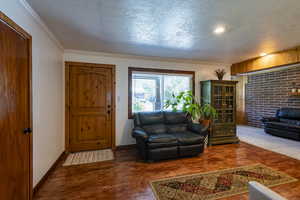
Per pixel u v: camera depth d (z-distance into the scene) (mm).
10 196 1413
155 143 2752
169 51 3369
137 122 3361
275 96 5387
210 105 3879
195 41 2783
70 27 2234
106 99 3541
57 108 2844
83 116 3396
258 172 2379
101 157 3045
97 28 2277
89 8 1760
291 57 3152
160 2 1638
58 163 2768
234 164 2682
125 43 2877
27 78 1728
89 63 3410
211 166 2611
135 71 3738
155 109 4016
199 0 1603
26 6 1675
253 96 6195
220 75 4109
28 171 1727
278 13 1852
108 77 3557
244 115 6582
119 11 1817
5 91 1349
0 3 1286
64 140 3258
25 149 1673
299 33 2439
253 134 4867
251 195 1055
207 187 2004
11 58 1436
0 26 1281
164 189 1966
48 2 1638
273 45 2990
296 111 4461
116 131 3607
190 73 4219
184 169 2510
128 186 2037
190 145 2963
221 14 1882
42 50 2148
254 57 3848
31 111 1782
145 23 2129
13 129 1464
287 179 2172
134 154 3225
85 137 3414
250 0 1598
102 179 2215
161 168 2553
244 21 2055
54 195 1856
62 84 3184
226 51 3389
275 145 3740
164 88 4094
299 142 3979
